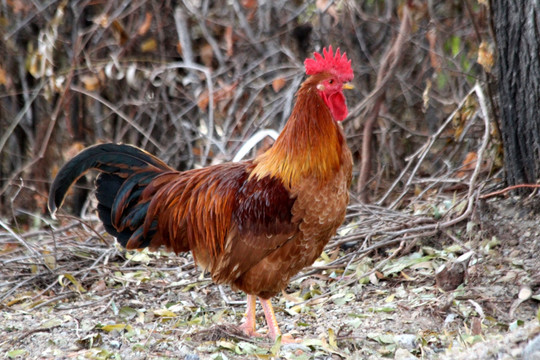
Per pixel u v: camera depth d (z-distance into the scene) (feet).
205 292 51.62
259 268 41.47
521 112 51.34
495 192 51.62
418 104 75.61
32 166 80.84
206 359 38.29
